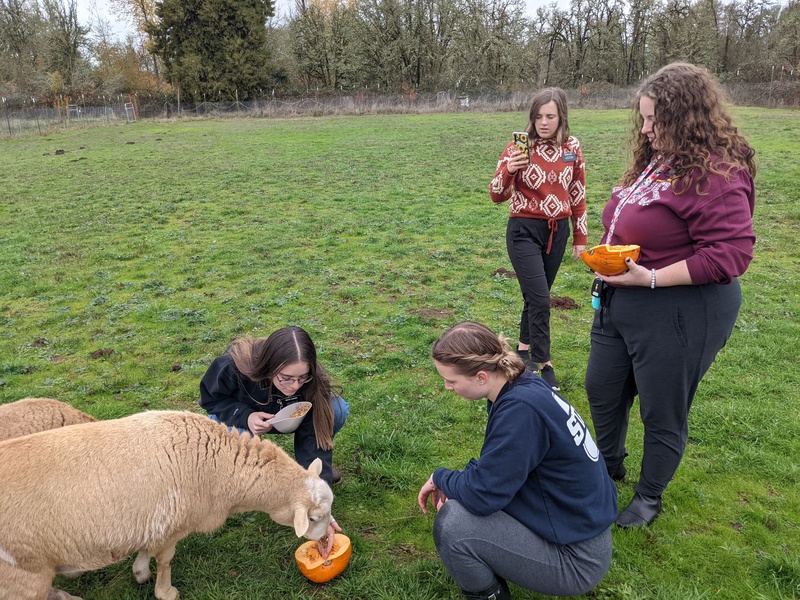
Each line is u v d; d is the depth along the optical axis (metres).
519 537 2.63
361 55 49.47
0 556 2.59
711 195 2.79
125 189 15.64
